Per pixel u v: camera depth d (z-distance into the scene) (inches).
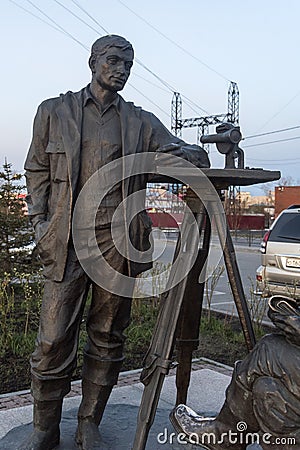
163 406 158.6
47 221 112.7
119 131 112.6
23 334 249.8
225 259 108.5
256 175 104.7
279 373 87.5
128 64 109.7
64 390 116.3
